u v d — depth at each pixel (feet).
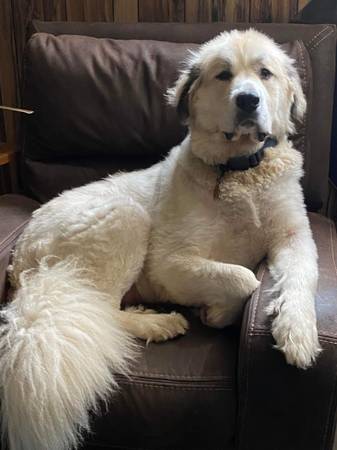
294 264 4.61
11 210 5.95
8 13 7.47
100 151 6.22
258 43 5.07
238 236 5.13
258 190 5.04
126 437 4.27
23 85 6.28
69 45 6.10
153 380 4.18
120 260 4.91
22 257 5.14
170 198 5.18
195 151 5.18
